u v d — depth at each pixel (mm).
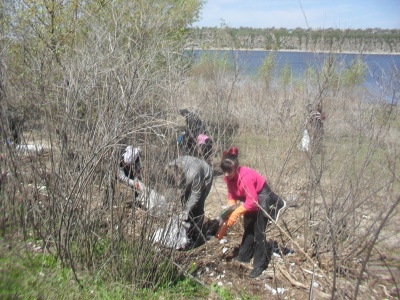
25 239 4594
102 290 4051
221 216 4996
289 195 5918
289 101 7082
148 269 4332
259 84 11359
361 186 4723
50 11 7148
